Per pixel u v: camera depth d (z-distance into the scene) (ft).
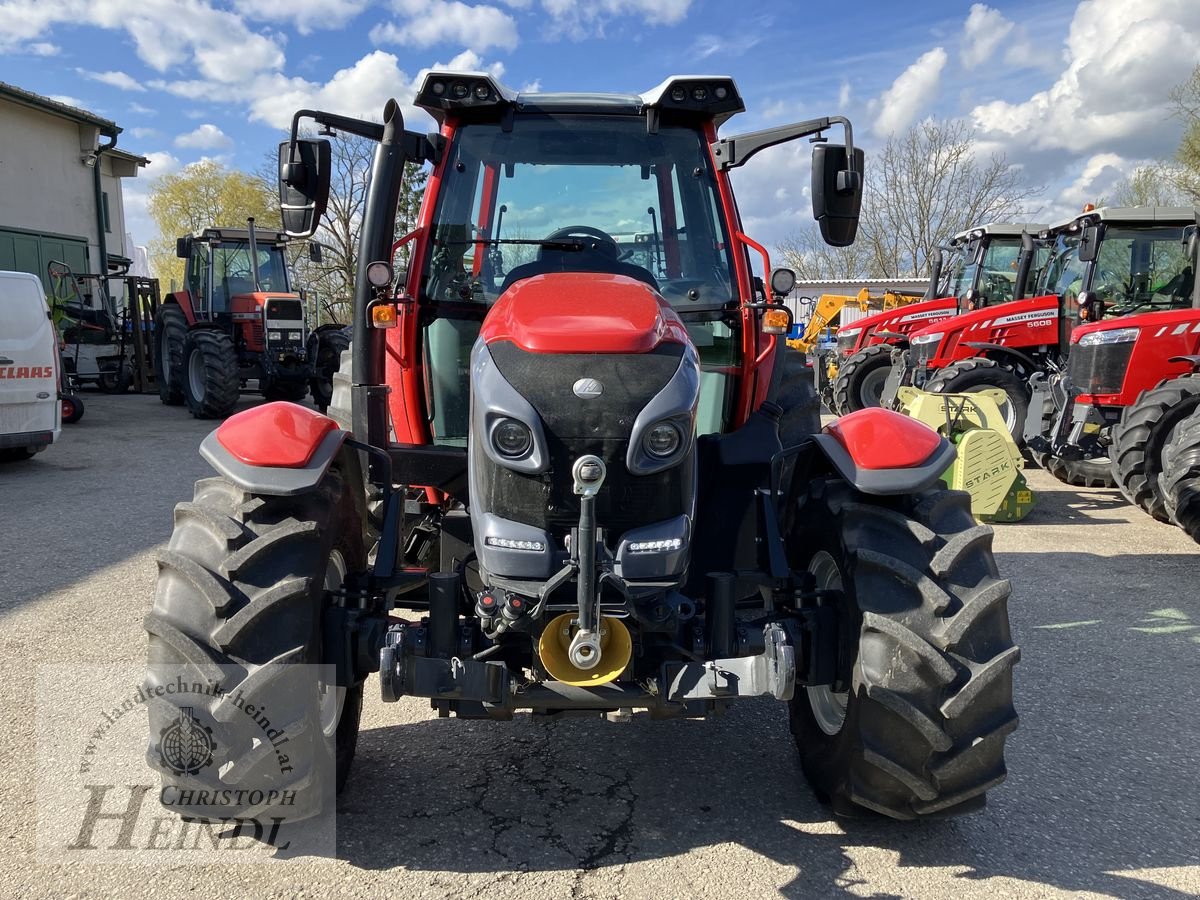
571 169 10.93
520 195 10.91
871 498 8.30
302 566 7.61
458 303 10.46
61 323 51.60
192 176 141.79
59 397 28.35
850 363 37.78
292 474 7.74
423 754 10.08
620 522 7.45
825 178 9.84
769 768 9.80
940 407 22.63
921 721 7.22
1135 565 17.84
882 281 90.43
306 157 9.28
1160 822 8.75
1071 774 9.68
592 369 7.41
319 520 7.94
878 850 8.22
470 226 10.78
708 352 10.71
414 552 10.59
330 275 94.58
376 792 9.23
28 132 63.98
